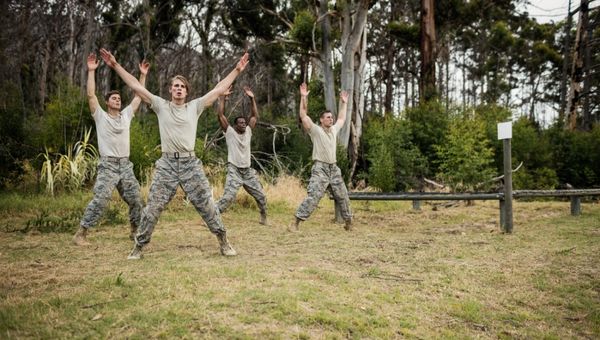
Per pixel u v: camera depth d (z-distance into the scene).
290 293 3.82
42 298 3.58
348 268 4.93
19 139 11.61
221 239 5.37
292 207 10.74
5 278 4.20
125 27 25.22
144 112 19.72
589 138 18.72
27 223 6.97
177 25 26.89
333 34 18.75
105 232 7.07
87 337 2.93
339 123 7.70
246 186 8.30
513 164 17.78
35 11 22.94
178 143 5.12
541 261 5.51
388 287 4.32
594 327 3.82
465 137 14.36
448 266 5.16
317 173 7.44
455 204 12.16
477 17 25.42
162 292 3.71
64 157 10.71
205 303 3.50
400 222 8.96
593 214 9.70
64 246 5.89
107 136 6.13
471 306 4.02
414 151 17.30
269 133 20.97
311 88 21.66
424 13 21.09
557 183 17.50
